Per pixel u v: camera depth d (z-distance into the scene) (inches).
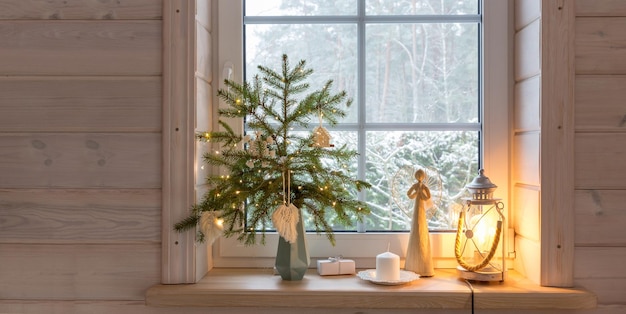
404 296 58.0
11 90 61.6
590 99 59.5
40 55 61.4
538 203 60.4
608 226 59.4
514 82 68.3
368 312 60.8
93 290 61.6
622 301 59.4
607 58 59.4
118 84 61.4
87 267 61.6
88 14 61.4
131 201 61.4
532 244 62.1
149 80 61.5
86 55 61.4
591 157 59.5
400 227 70.2
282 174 60.3
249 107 62.1
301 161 62.8
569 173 59.3
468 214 64.4
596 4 59.5
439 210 69.9
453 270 67.6
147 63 61.4
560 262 59.4
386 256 61.1
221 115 67.2
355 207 63.0
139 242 61.5
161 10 61.5
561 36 59.3
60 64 61.5
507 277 64.3
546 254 59.6
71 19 61.5
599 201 59.5
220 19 69.6
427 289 58.9
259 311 61.2
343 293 58.3
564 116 59.3
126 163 61.3
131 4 61.4
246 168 62.1
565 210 59.4
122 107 61.4
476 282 61.8
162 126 61.2
